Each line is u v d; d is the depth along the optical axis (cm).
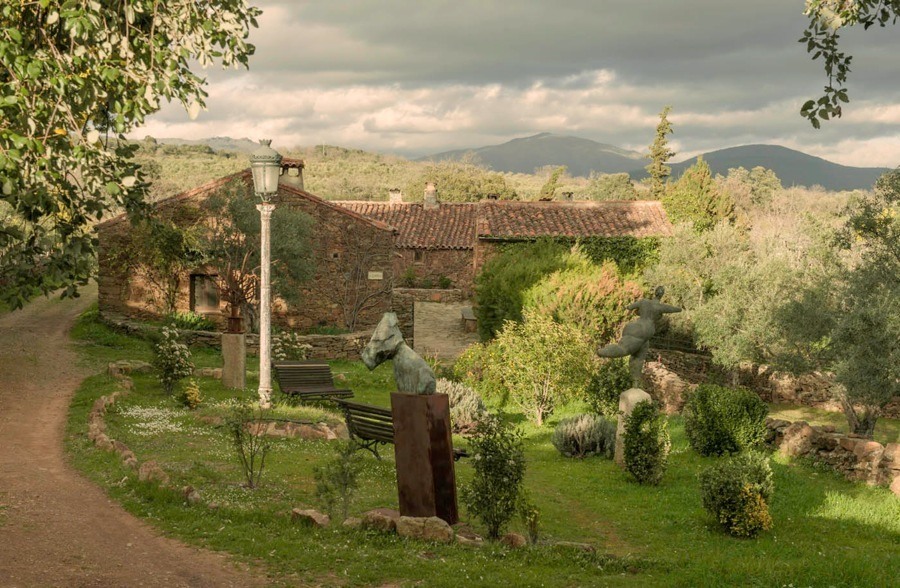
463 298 4744
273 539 778
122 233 2889
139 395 1686
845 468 1427
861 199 1969
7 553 696
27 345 2305
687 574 757
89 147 912
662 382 2245
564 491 1254
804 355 2217
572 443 1546
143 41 1002
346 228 3141
